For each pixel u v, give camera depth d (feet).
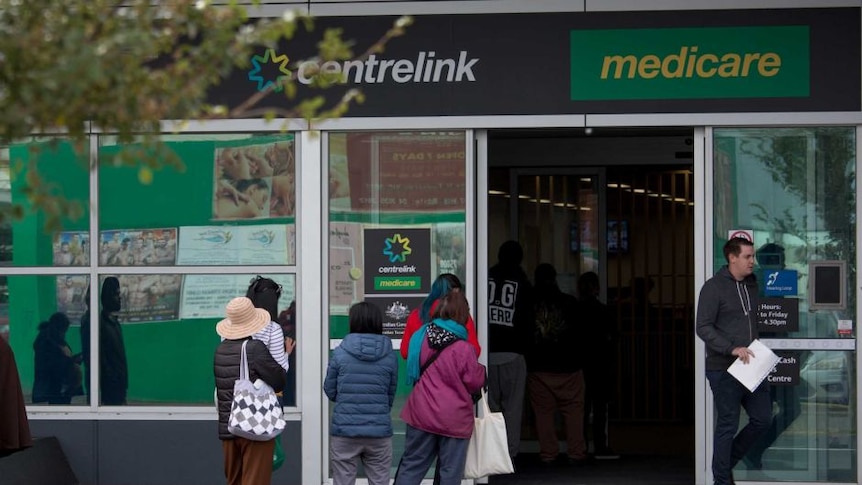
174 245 33.58
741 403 30.63
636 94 32.48
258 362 26.53
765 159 32.65
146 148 15.15
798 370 32.42
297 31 33.06
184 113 15.69
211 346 33.47
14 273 33.73
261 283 29.50
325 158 33.24
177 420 33.24
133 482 33.32
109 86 14.74
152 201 33.63
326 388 27.91
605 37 32.50
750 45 32.22
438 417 27.48
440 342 27.76
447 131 33.09
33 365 33.73
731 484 30.45
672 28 32.37
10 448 26.76
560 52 32.60
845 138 32.53
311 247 33.04
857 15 32.01
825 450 32.40
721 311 30.14
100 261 33.68
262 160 33.37
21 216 15.01
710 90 32.30
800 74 32.14
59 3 15.20
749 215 32.68
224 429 26.91
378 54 32.89
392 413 33.09
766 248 32.60
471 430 27.81
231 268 33.35
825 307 32.40
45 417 33.40
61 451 33.35
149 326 33.60
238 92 33.12
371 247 33.17
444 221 33.09
